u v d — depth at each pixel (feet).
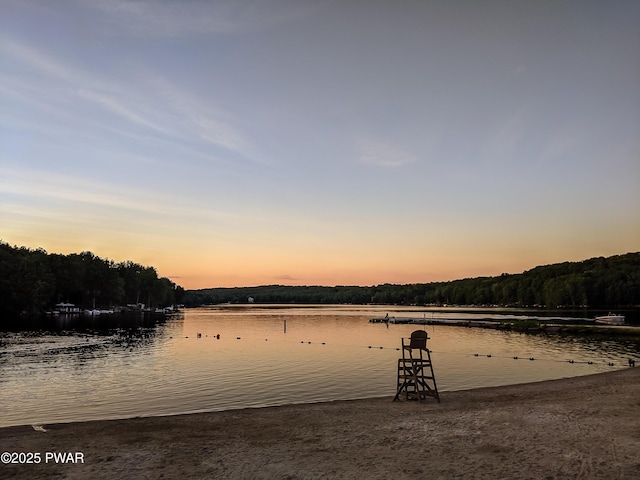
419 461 35.96
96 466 36.06
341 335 250.98
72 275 473.26
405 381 66.23
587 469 33.19
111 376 109.19
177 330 281.95
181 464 36.32
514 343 197.36
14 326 291.38
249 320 420.36
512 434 43.62
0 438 45.06
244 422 51.85
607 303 536.83
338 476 32.94
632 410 53.47
